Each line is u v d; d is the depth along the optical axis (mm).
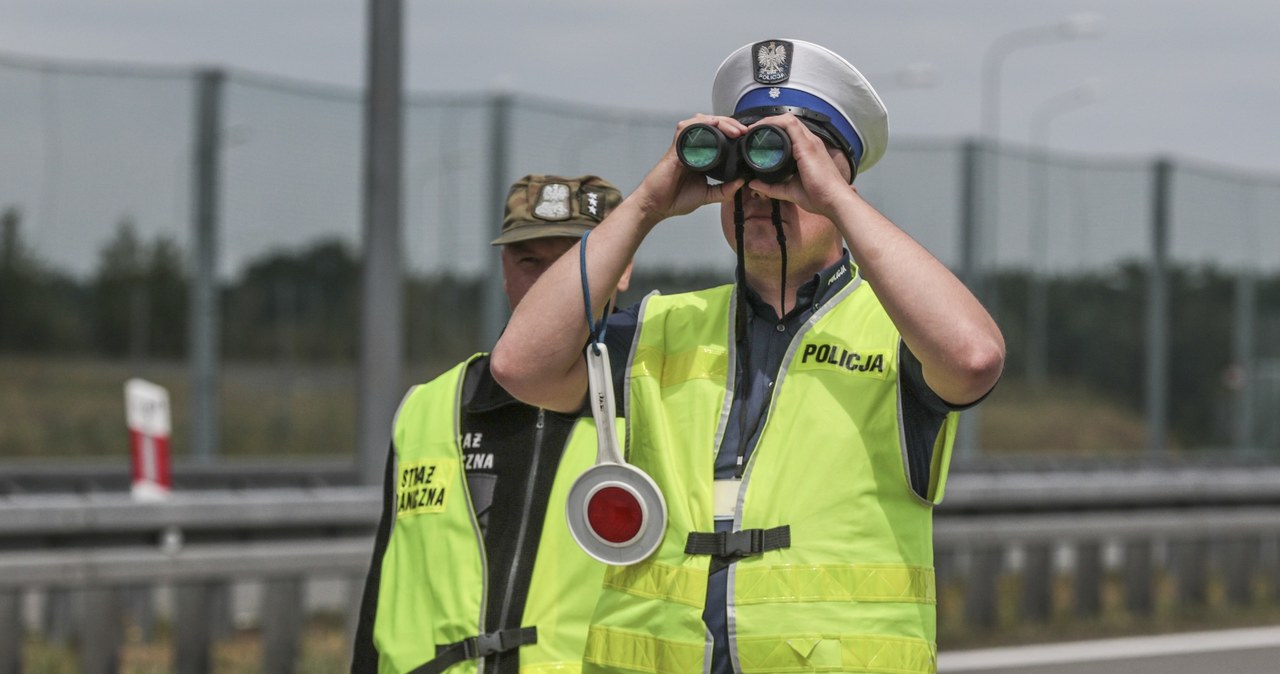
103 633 20375
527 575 10273
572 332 8273
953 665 24750
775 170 7859
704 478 8172
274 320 36312
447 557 10414
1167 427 49344
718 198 8250
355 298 37438
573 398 8836
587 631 10164
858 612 7844
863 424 8055
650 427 8430
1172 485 29734
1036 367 47094
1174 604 29578
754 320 8492
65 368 38250
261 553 21375
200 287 35406
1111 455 48406
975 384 7602
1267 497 30875
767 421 8148
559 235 11148
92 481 33406
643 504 8141
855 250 7758
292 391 36906
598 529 8203
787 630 7809
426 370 36375
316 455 37344
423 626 10406
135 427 26109
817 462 8000
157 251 35531
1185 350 49594
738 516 8008
